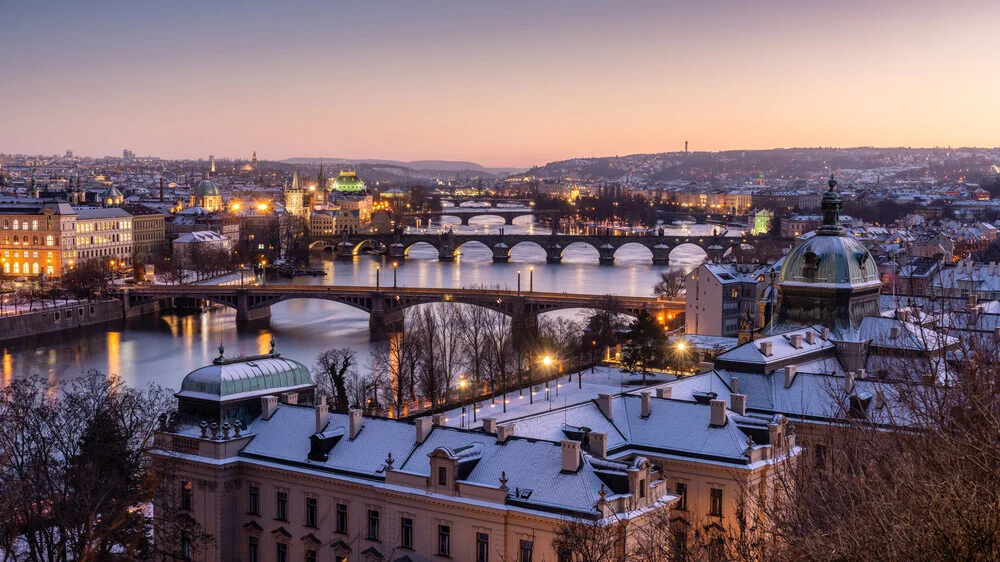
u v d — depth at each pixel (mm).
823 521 81688
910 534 63188
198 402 189625
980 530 58969
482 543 152750
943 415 75375
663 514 148000
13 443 189125
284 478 174625
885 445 97125
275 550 176250
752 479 161625
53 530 185875
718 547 137625
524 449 157125
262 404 187750
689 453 167500
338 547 167250
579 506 144000
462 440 164250
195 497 181000
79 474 170125
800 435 184125
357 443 173125
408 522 160625
